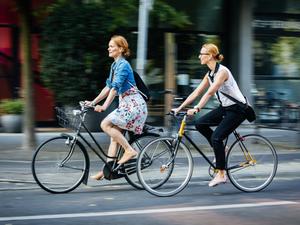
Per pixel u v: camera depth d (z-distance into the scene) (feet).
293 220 23.06
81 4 43.29
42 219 22.97
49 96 53.01
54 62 43.14
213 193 28.96
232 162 29.19
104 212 24.27
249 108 28.14
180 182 28.71
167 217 23.48
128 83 27.94
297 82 60.80
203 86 28.27
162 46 56.13
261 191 29.68
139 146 28.94
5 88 53.06
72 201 26.58
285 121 50.03
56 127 53.36
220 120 28.60
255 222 22.68
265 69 59.67
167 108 52.70
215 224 22.34
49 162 28.17
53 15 43.21
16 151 40.14
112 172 28.48
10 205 25.63
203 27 57.72
